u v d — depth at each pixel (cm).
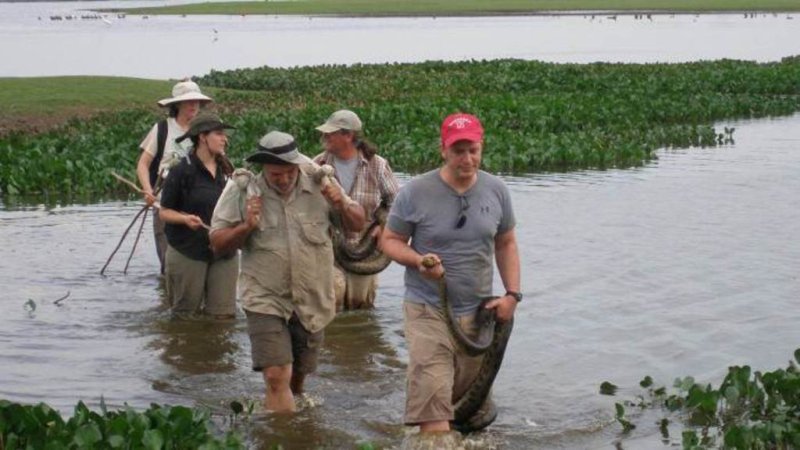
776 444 1026
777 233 1905
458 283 1010
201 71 6091
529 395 1189
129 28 11512
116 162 2617
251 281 1111
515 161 2694
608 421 1120
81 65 6550
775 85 4581
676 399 1151
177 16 14512
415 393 1012
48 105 3588
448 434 1011
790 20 11731
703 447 1022
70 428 987
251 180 1103
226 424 1115
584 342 1355
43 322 1462
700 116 3775
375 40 9050
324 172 1092
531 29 10538
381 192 1477
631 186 2381
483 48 8044
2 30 11369
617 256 1748
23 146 2795
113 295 1596
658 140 3119
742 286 1580
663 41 8662
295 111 3488
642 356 1305
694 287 1577
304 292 1115
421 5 15100
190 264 1432
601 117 3500
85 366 1298
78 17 14762
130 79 4194
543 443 1065
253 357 1123
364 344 1384
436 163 2784
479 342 1014
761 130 3450
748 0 15725
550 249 1795
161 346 1370
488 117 3403
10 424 984
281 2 17650
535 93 4306
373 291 1535
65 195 2406
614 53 7425
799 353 1203
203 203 1408
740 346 1332
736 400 1129
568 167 2706
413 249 1020
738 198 2219
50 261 1788
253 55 7431
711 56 7075
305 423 1117
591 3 15200
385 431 1103
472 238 1004
